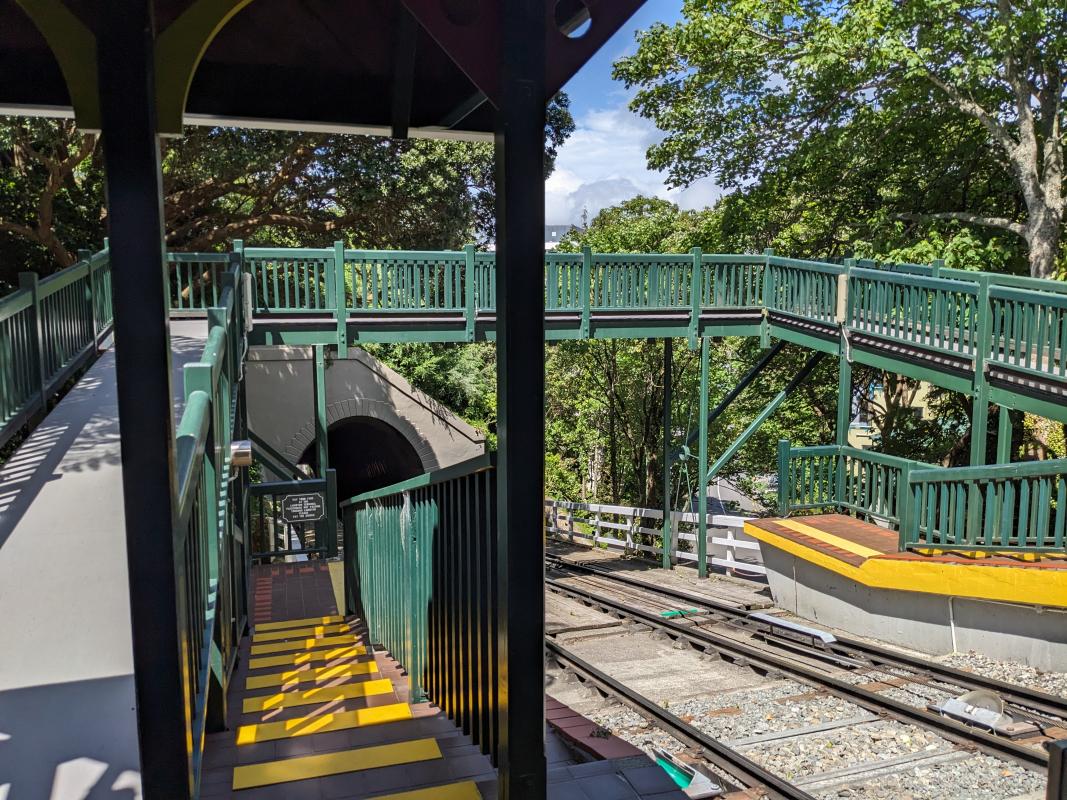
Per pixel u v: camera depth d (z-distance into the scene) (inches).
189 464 102.6
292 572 428.5
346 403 745.6
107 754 118.4
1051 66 584.7
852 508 448.8
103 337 412.2
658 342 933.2
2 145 568.7
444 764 132.3
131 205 79.4
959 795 201.6
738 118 698.8
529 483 97.4
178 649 84.9
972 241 572.7
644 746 238.8
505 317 94.9
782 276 538.6
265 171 764.6
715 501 1432.1
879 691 283.0
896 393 750.5
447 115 171.8
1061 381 330.0
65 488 223.1
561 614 431.5
